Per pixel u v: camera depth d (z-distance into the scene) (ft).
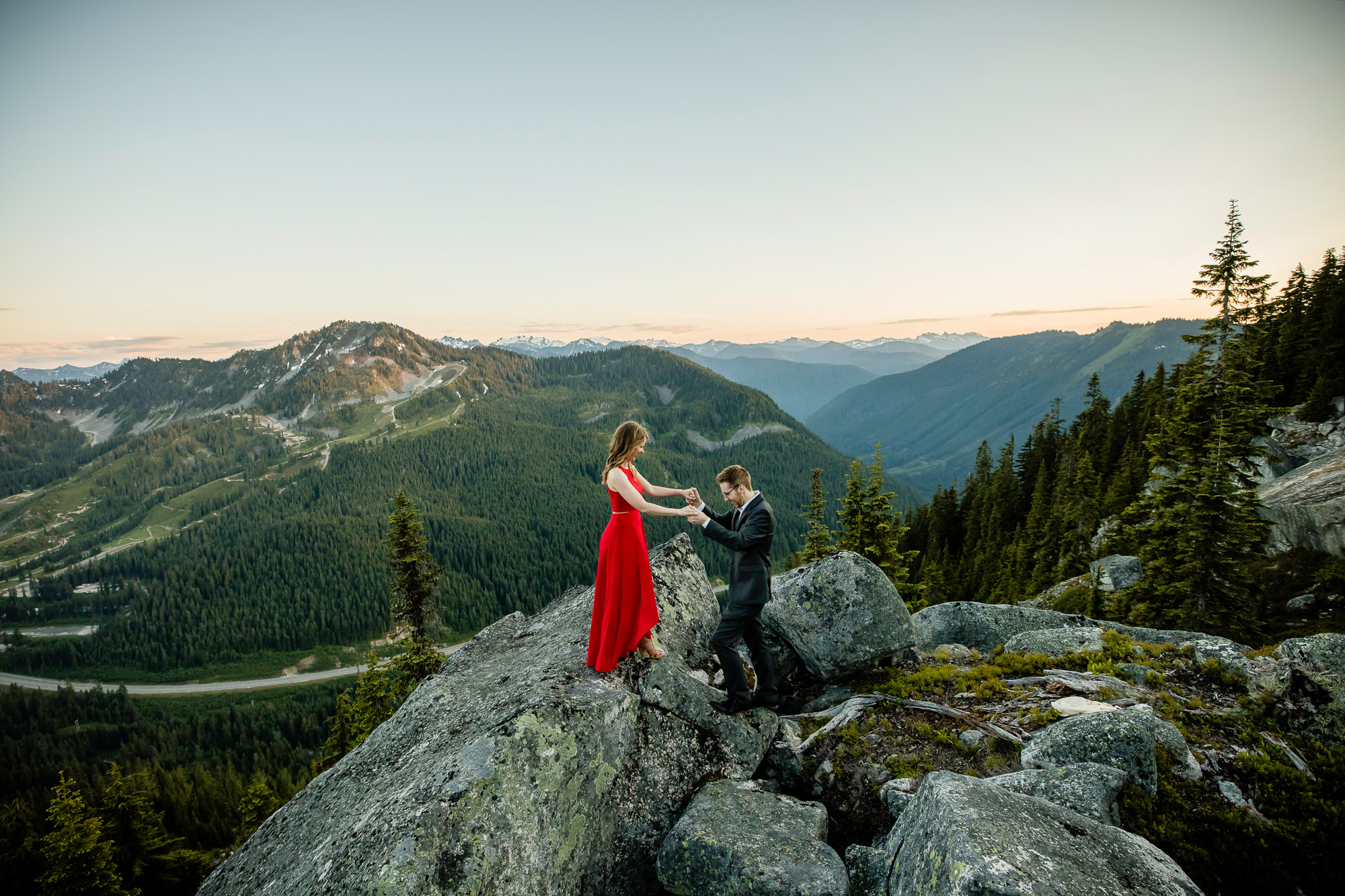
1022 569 172.65
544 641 29.84
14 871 106.63
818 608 31.12
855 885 19.22
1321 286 169.37
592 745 19.95
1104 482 188.75
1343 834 19.06
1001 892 12.96
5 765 356.38
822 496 112.27
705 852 18.95
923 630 43.57
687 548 32.12
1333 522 83.82
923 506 326.24
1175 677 28.50
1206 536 73.20
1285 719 24.11
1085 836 16.34
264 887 19.16
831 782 24.38
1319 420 125.18
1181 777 21.72
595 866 19.93
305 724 358.02
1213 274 78.33
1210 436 76.23
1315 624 72.69
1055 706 25.63
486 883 15.98
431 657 91.66
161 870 98.78
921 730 25.59
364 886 14.84
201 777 225.97
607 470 23.00
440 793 16.63
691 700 23.75
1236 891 18.58
